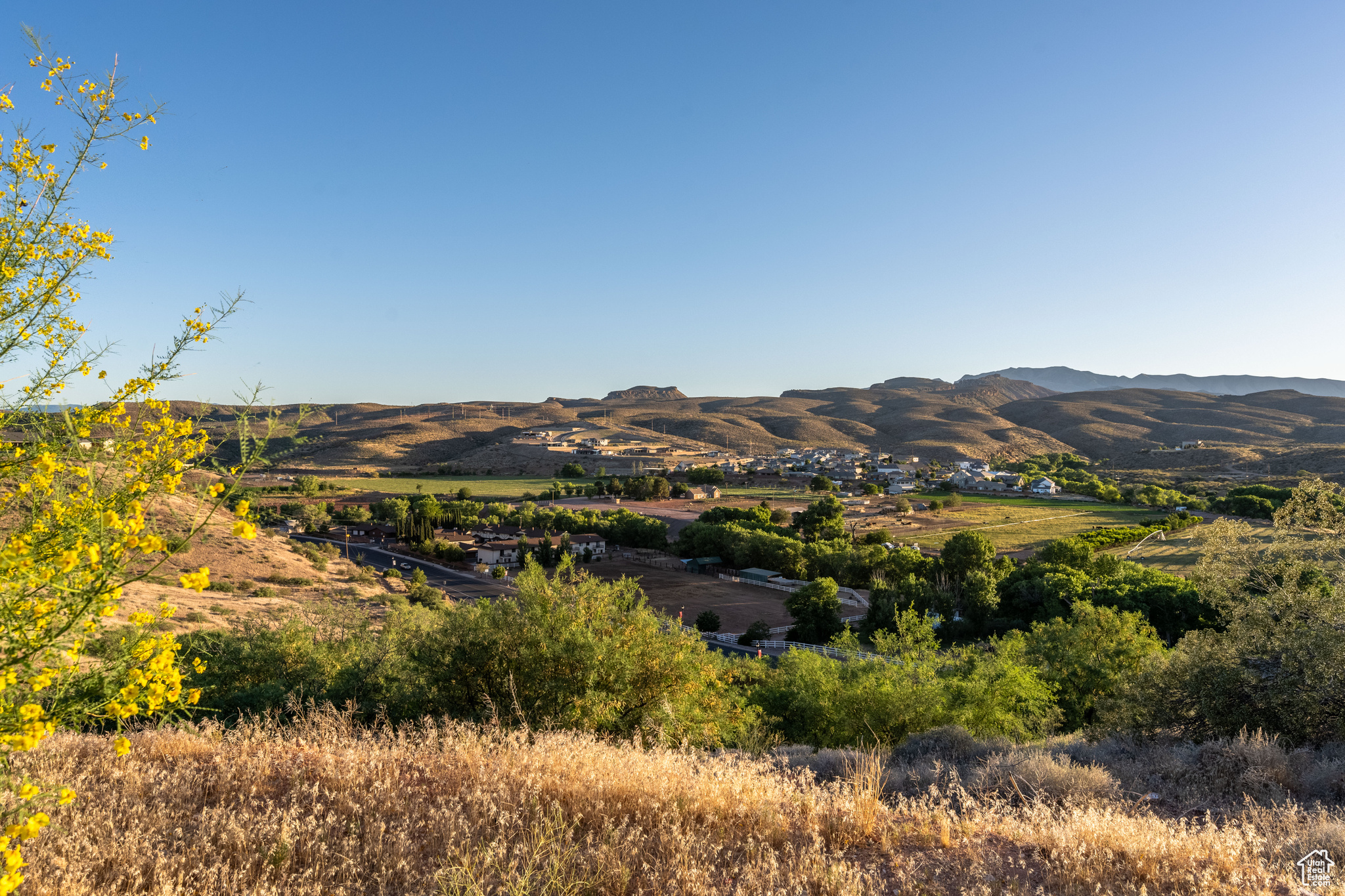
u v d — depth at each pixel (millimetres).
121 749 3006
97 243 3762
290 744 7207
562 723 9117
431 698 10094
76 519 2932
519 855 4359
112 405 3252
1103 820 5242
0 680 2709
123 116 3787
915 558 81750
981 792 6785
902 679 17516
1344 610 11945
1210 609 50750
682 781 5727
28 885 3756
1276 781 7391
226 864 4176
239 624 24125
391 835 4684
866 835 5207
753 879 4074
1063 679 25844
